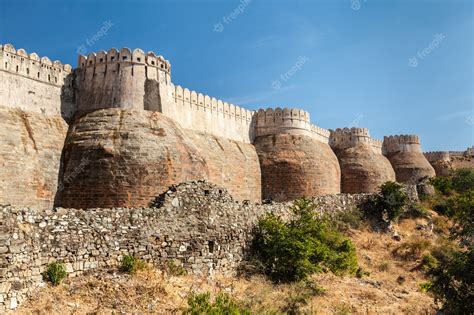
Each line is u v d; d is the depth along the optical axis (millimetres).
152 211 17109
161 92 30047
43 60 28344
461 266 17188
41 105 27516
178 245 17281
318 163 42625
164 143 27000
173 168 26500
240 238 19875
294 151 42219
